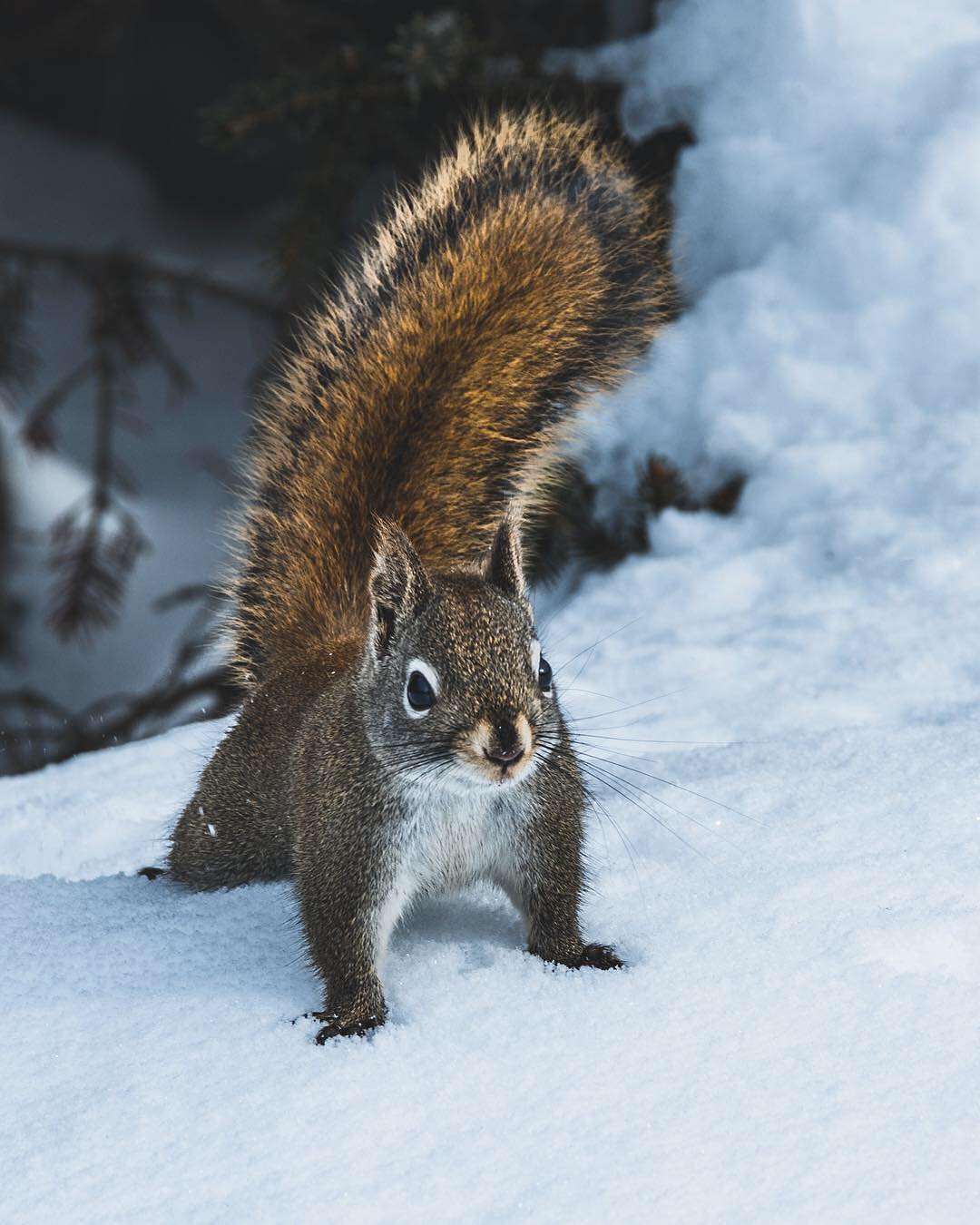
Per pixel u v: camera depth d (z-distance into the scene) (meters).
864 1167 5.36
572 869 7.26
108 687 27.75
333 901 7.07
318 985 7.19
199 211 39.56
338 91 16.52
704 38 16.19
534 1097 5.96
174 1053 6.58
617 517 14.98
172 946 7.69
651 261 10.66
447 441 9.92
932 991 6.40
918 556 12.34
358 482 9.79
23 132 40.12
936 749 8.95
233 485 10.35
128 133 39.72
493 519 9.81
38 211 39.03
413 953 7.46
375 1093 6.09
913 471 13.37
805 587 12.59
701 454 14.65
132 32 31.27
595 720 10.77
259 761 8.73
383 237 10.59
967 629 11.15
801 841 8.00
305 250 16.48
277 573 9.92
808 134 15.59
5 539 28.23
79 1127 6.07
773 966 6.75
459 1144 5.70
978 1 16.08
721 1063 6.06
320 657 9.14
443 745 6.69
